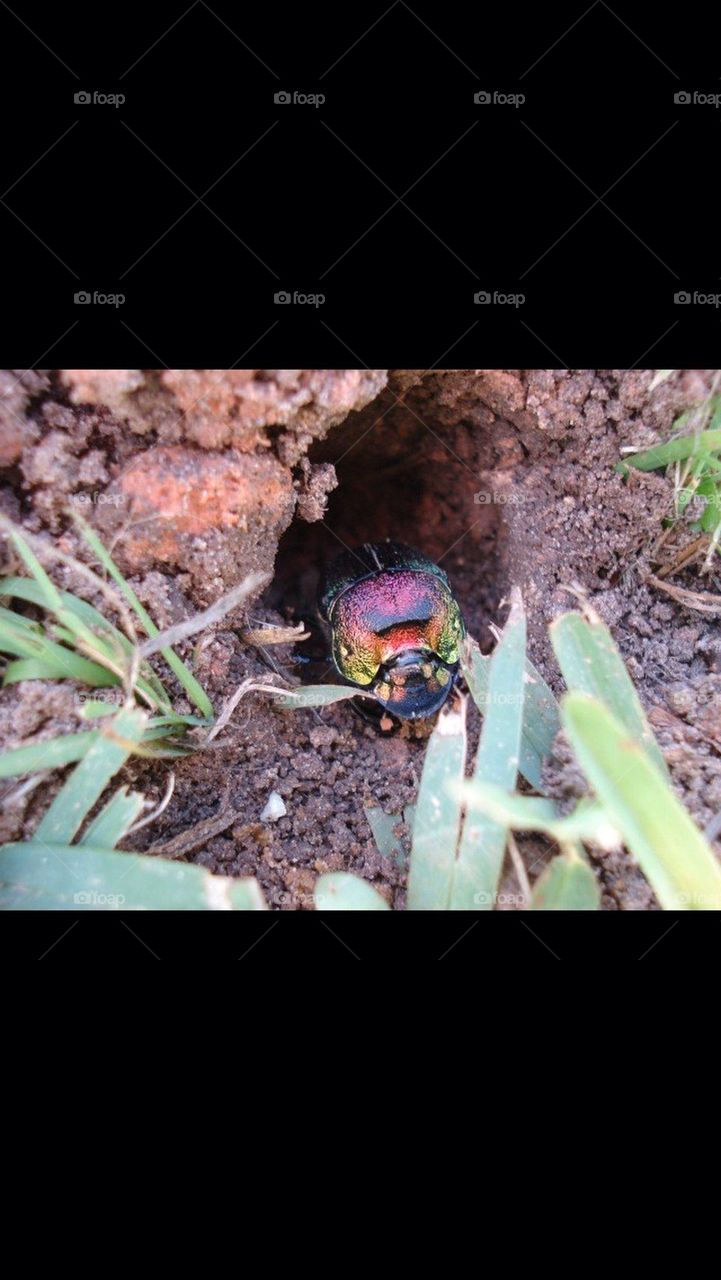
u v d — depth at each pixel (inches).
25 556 1.8
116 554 2.0
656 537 2.3
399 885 2.0
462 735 1.8
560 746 1.9
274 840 2.1
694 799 1.8
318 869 2.0
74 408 1.9
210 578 2.1
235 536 2.1
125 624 1.9
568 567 2.4
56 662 1.9
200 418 2.0
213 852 2.0
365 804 2.1
